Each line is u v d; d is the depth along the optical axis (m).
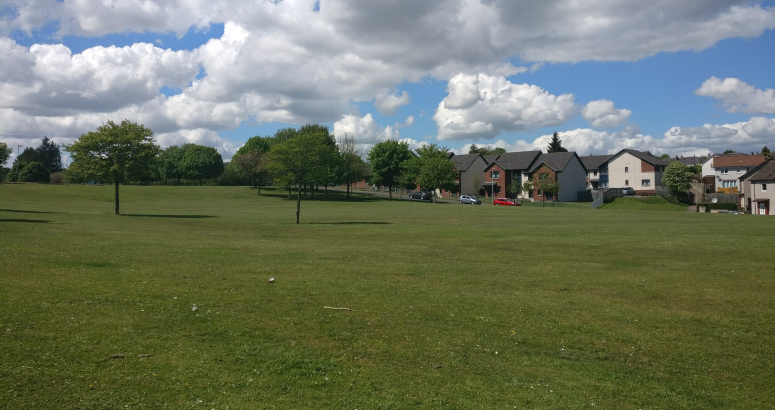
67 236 22.06
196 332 9.00
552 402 7.14
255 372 7.53
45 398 6.30
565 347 9.45
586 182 110.25
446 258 20.25
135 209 57.38
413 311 11.30
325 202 81.81
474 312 11.49
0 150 39.16
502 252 22.61
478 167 119.88
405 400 6.95
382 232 32.69
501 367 8.29
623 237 29.56
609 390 7.63
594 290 14.35
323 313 10.74
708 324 11.14
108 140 43.69
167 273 14.00
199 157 132.88
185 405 6.44
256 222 39.94
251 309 10.69
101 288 11.55
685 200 87.19
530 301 12.77
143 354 7.84
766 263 19.64
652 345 9.71
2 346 7.67
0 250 16.09
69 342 8.05
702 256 21.58
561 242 26.98
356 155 105.12
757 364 8.88
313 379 7.46
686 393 7.65
